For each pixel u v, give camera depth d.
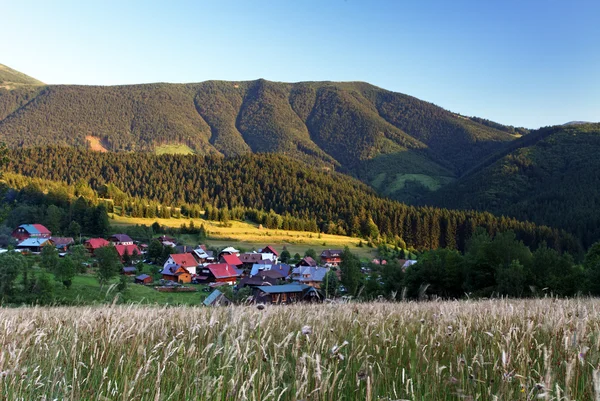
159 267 89.50
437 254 49.50
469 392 3.80
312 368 3.96
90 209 124.75
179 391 4.04
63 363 4.98
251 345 4.38
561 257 40.66
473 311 7.20
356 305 7.07
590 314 6.85
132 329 5.49
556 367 4.16
